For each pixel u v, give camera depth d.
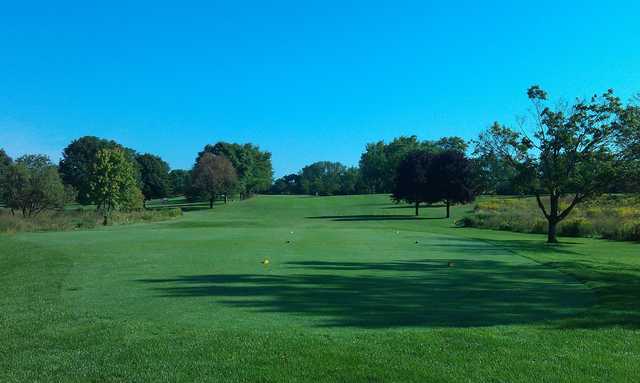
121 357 6.12
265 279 11.94
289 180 184.38
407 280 12.01
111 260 15.41
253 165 117.81
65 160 105.44
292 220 59.66
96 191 54.12
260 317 8.17
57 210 53.00
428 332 7.16
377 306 9.06
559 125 30.00
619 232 32.03
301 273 12.90
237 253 17.27
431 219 60.44
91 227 40.41
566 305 9.38
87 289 10.74
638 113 28.14
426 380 5.36
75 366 5.84
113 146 108.62
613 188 29.05
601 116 29.08
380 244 21.31
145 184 114.19
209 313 8.47
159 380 5.39
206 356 6.10
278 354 6.14
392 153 130.25
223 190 93.56
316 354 6.13
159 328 7.46
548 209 48.34
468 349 6.36
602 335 7.09
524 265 15.48
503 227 41.19
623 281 12.22
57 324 7.76
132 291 10.47
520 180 30.30
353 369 5.65
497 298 9.97
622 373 5.58
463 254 18.33
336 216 70.12
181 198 129.50
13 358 6.15
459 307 9.07
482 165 33.44
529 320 8.10
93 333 7.21
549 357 6.09
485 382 5.31
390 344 6.54
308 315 8.32
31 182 50.34
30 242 22.20
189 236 25.05
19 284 11.43
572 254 20.53
